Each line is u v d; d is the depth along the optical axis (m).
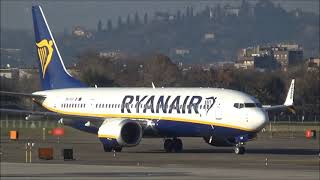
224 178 127.94
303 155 184.75
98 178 127.38
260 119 181.88
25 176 130.62
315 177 130.00
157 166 151.50
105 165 153.25
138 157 177.12
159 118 194.50
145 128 196.12
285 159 171.25
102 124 196.62
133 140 193.00
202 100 189.00
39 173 135.38
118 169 143.50
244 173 136.38
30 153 174.00
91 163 159.12
